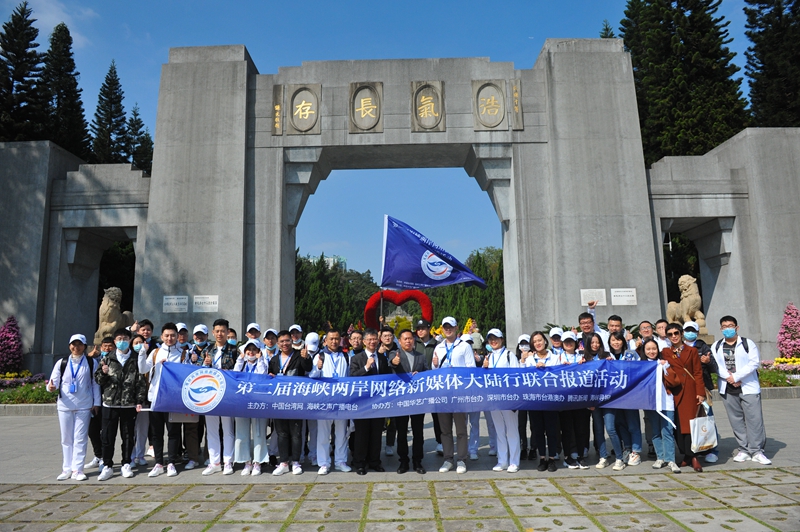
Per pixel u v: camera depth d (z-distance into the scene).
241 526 4.68
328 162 16.27
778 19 22.78
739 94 22.75
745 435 6.76
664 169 15.91
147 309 14.33
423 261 8.52
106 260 24.84
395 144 15.05
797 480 5.80
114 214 15.71
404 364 6.67
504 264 15.93
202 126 15.05
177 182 14.84
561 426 6.69
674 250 23.70
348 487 5.86
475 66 15.38
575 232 14.61
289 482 6.09
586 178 14.84
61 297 15.68
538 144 15.13
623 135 15.09
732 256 15.93
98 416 7.05
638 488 5.65
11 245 15.45
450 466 6.56
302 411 6.40
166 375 6.47
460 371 6.57
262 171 15.06
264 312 14.52
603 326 11.43
